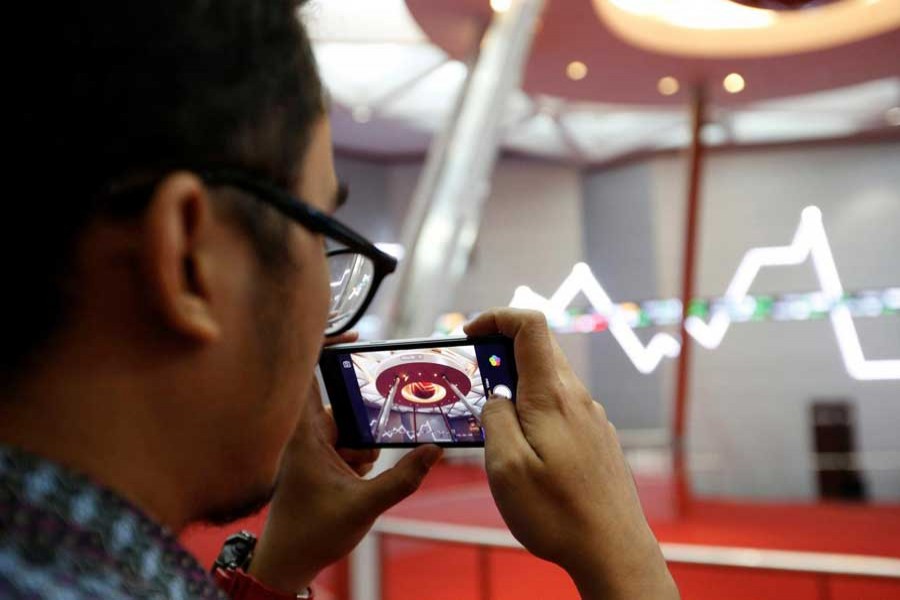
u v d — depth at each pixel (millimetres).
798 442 12336
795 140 12852
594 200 14109
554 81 8219
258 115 416
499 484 611
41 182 358
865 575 2234
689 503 8344
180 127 377
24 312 366
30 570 339
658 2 7102
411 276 3441
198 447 427
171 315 379
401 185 13523
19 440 379
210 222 399
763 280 12844
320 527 780
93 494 373
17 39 366
